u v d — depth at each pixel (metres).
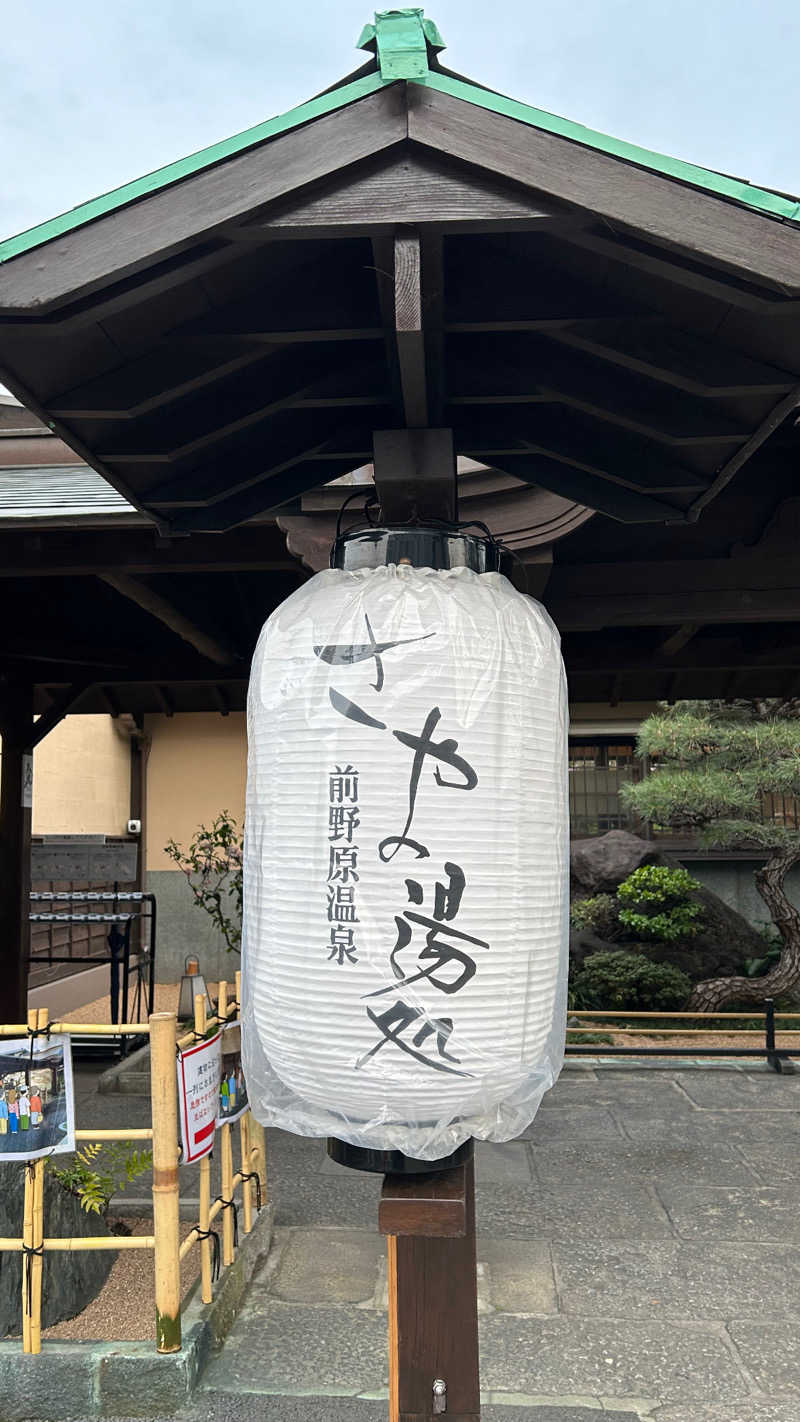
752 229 1.70
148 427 2.32
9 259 1.76
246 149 1.75
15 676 6.80
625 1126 5.96
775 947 10.35
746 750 8.46
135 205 1.76
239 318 2.08
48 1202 3.60
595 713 11.38
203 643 6.09
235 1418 3.01
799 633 6.37
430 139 1.73
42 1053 3.19
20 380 2.00
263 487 2.73
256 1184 4.38
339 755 1.86
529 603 2.09
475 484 4.21
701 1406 3.06
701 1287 3.87
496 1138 1.95
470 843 1.83
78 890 10.67
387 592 1.93
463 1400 2.26
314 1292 3.86
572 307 2.06
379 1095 1.83
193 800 11.94
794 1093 6.68
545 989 1.92
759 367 2.04
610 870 10.41
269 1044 1.92
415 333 1.78
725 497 4.64
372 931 1.82
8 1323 3.35
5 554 4.68
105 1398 3.07
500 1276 3.97
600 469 2.54
